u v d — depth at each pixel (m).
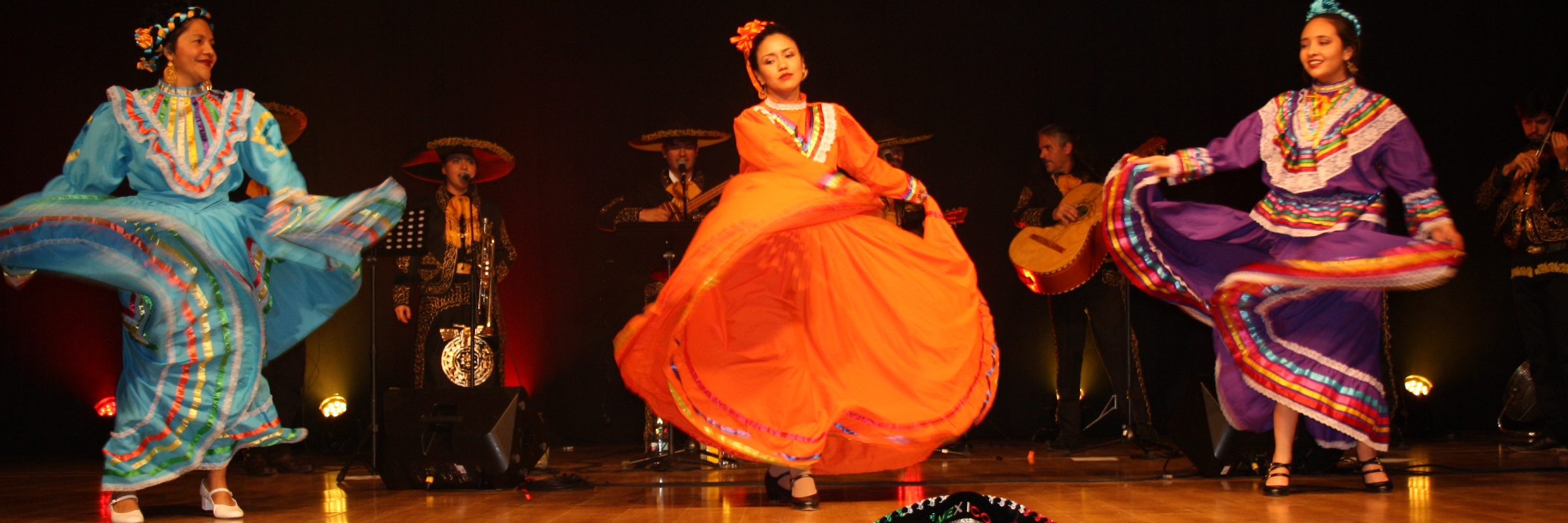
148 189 3.02
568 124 6.29
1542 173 4.60
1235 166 3.20
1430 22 6.21
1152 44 6.28
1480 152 6.16
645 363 2.87
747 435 2.83
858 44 6.32
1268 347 3.11
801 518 2.71
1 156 6.09
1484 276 6.16
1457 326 6.15
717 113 6.27
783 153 2.90
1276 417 3.16
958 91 6.31
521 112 6.28
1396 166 3.03
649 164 6.26
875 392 2.92
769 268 2.96
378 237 3.12
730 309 2.94
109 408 5.94
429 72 6.27
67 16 6.19
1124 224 3.27
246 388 3.01
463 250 4.95
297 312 3.30
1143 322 6.16
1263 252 3.24
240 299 3.01
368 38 6.29
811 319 2.95
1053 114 6.27
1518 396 5.58
